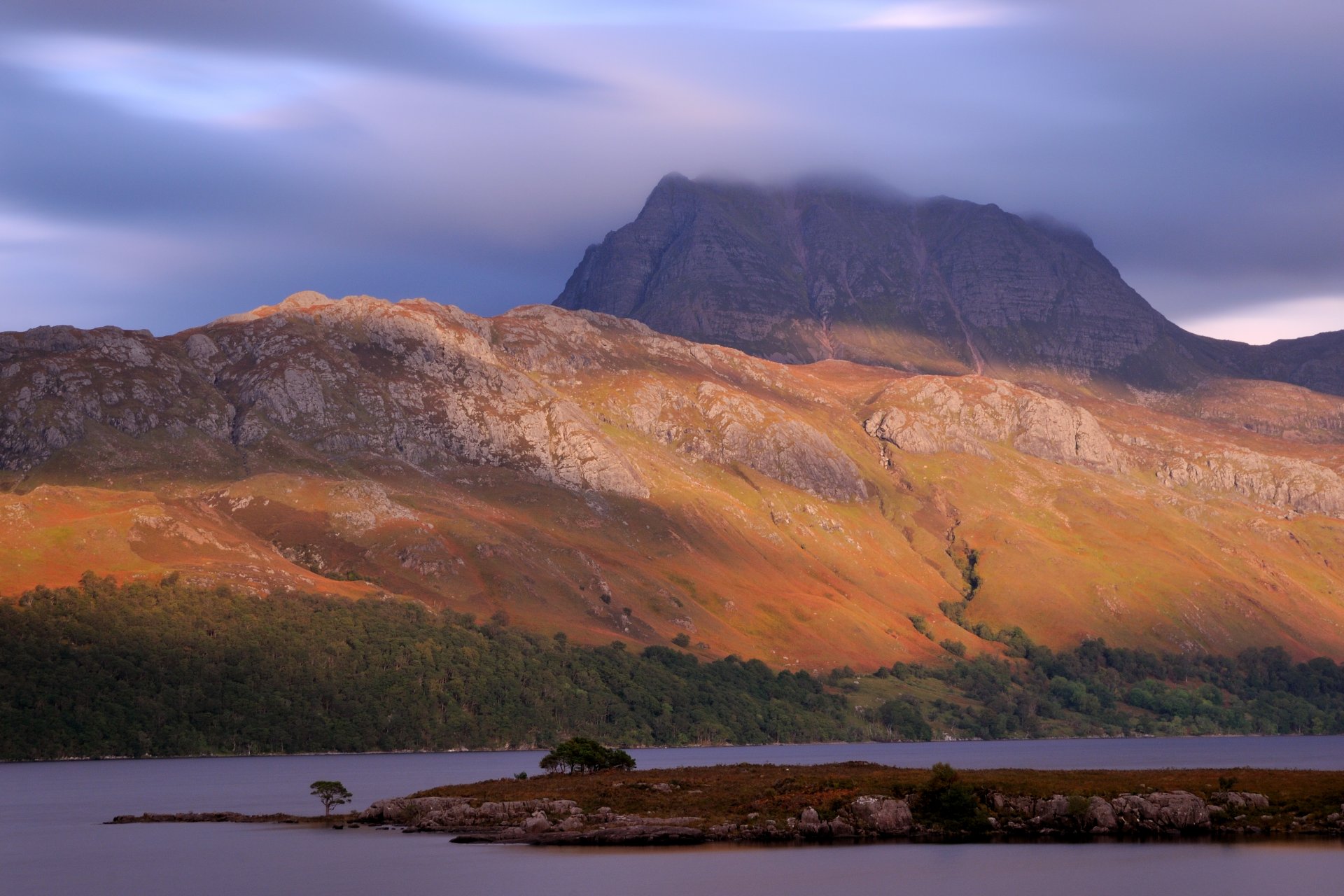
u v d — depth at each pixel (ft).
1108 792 496.23
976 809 485.15
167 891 393.91
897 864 416.67
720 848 455.22
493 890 382.83
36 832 537.24
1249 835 460.96
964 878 391.65
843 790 511.81
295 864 436.76
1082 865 409.49
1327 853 423.23
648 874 405.18
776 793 518.78
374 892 382.83
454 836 491.72
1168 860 415.85
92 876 422.41
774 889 380.99
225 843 494.18
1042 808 483.51
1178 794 483.92
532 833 482.69
